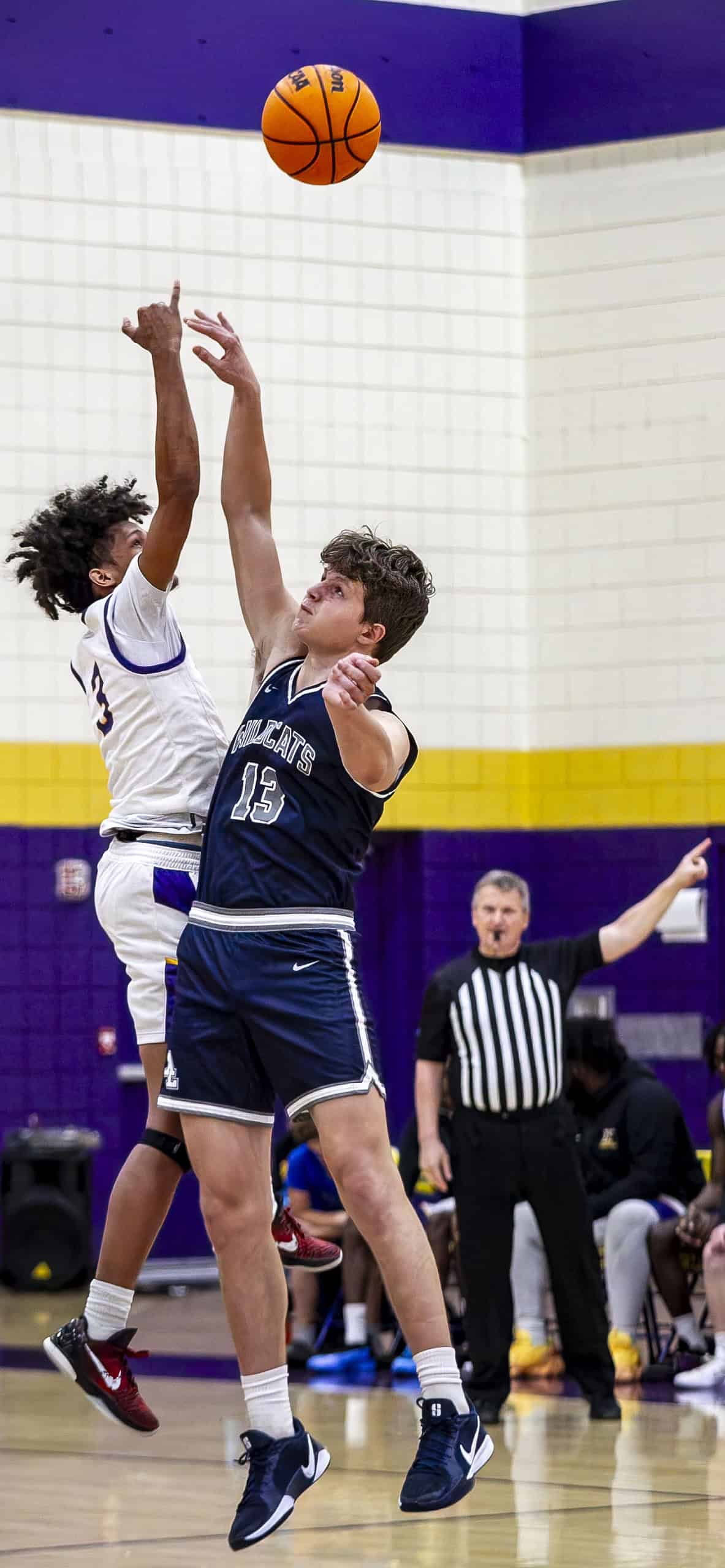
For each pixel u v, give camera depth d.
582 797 15.80
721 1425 9.70
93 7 15.31
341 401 15.71
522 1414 10.12
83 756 15.24
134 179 15.39
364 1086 5.75
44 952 15.16
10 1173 14.70
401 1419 9.79
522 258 16.08
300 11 15.66
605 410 15.80
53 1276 14.59
